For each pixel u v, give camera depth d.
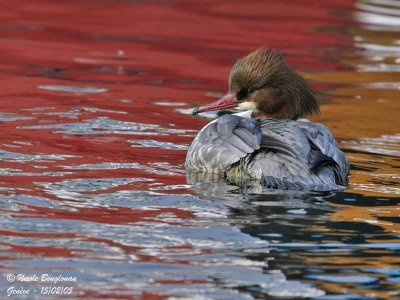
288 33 23.06
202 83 17.98
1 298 7.77
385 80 18.83
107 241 9.11
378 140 14.53
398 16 25.84
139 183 11.22
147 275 8.34
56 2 25.91
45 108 15.25
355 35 23.27
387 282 8.30
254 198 10.69
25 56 19.55
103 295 7.90
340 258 8.82
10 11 24.30
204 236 9.31
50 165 11.81
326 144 11.49
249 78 13.51
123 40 21.66
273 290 8.09
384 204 10.62
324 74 19.11
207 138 12.01
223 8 26.16
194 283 8.20
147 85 17.62
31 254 8.70
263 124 11.93
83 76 18.08
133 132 14.06
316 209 10.32
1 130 13.58
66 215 9.81
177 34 22.55
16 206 10.02
